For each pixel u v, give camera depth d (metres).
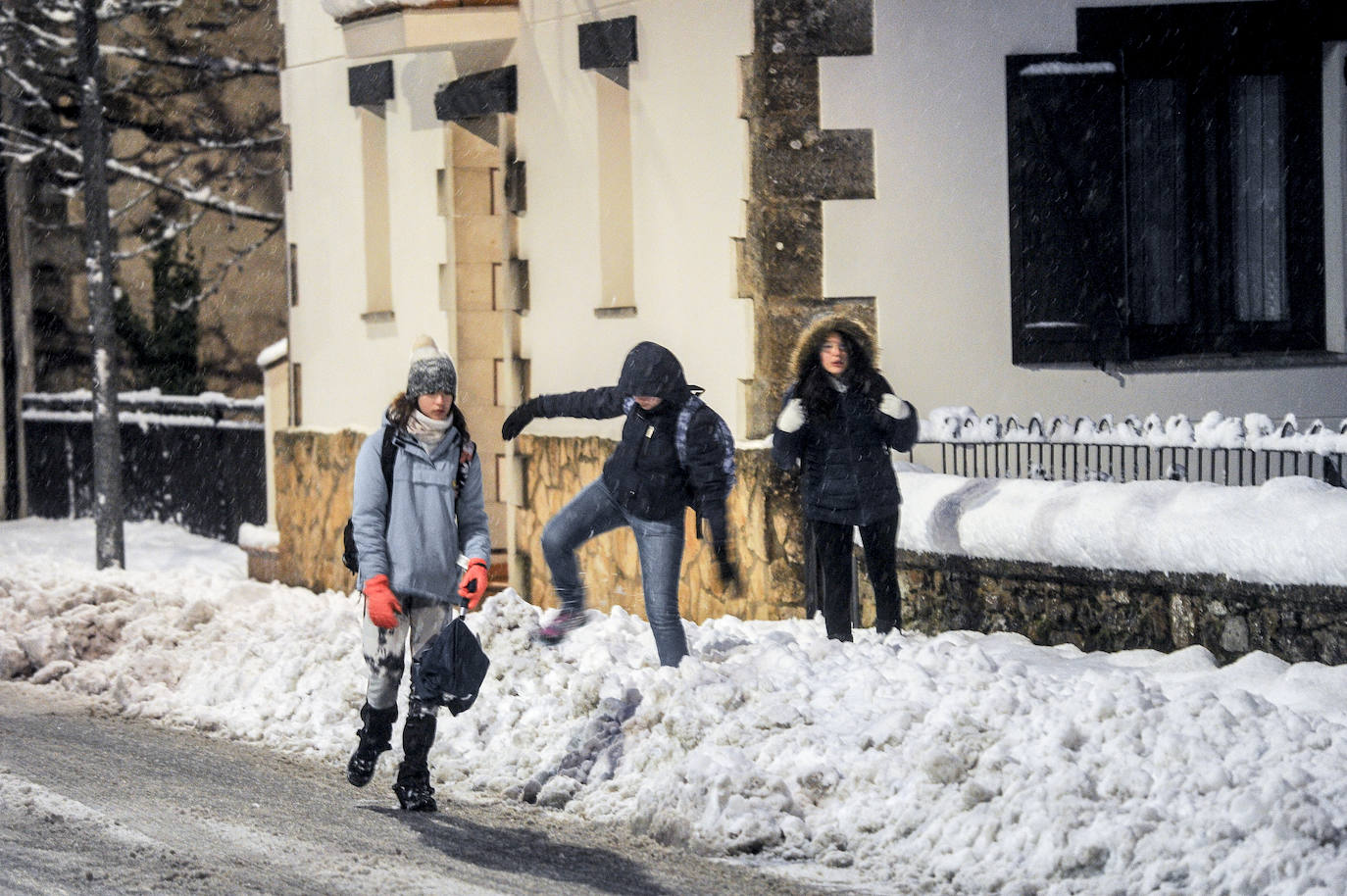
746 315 34.16
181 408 65.75
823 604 32.72
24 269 75.25
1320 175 35.81
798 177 33.75
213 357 73.38
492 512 43.97
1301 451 26.47
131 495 69.38
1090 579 27.95
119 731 27.61
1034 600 29.09
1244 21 35.06
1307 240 35.88
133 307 72.81
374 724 21.48
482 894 17.72
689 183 35.44
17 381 75.00
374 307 46.50
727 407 34.81
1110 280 34.41
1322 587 24.69
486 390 43.47
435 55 43.25
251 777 23.88
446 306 43.25
